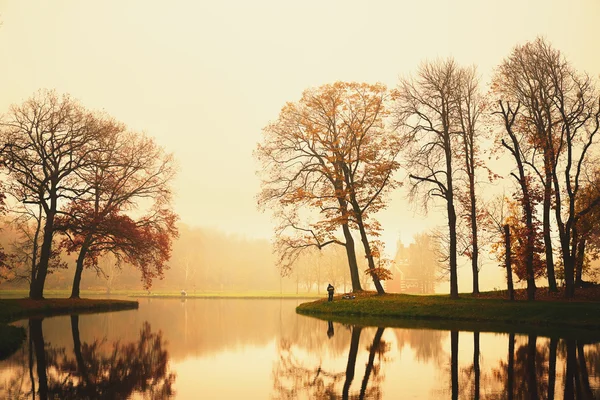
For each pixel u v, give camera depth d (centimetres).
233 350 1708
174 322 2805
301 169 3969
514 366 1334
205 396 1031
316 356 1572
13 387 1096
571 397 998
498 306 2803
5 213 3850
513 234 3300
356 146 3856
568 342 1780
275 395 1040
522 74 3338
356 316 3238
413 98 3500
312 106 3919
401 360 1468
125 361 1456
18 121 3806
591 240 3753
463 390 1068
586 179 3612
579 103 3195
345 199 3819
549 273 3428
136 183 4619
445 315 2870
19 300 3675
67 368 1332
